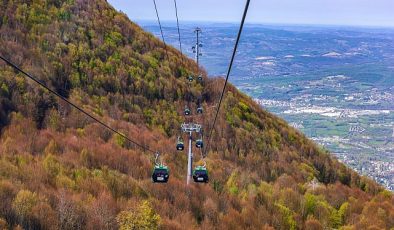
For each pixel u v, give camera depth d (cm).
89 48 10488
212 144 9144
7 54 9131
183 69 11769
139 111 9538
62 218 5200
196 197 6675
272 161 9481
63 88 9162
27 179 5800
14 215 4962
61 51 9925
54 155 6719
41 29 10362
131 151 7575
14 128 7375
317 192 8706
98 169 6700
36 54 9569
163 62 11575
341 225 7994
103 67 10138
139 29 12638
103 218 5369
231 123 10088
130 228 5241
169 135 9231
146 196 6334
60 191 5662
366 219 7950
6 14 10275
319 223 7531
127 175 6800
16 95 8144
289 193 7962
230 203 7006
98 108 9031
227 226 6397
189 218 6141
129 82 10138
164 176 3681
